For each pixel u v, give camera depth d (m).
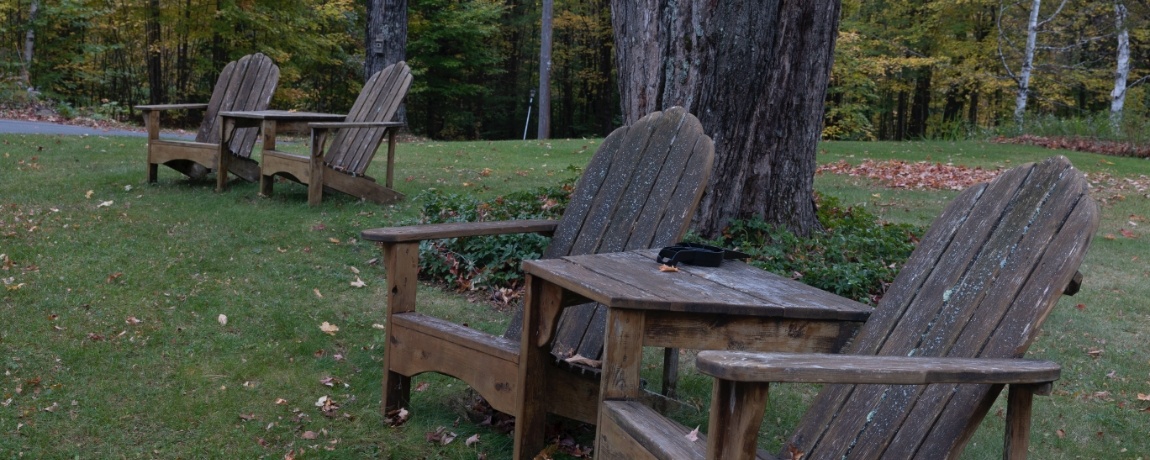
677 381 3.51
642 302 2.14
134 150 9.22
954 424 1.94
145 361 3.60
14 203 6.14
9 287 4.33
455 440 2.98
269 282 4.77
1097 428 3.34
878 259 5.29
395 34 15.01
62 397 3.21
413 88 26.83
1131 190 9.98
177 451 2.86
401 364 3.09
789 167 5.48
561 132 36.47
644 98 5.36
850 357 1.68
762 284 2.50
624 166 3.33
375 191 6.74
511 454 2.88
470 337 2.84
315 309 4.39
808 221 5.63
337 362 3.72
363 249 5.56
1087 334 4.55
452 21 26.08
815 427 2.31
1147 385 3.83
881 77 25.28
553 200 6.08
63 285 4.46
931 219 7.72
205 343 3.83
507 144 12.96
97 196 6.59
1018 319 1.97
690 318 2.24
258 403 3.25
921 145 15.22
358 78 28.12
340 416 3.16
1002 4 21.69
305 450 2.87
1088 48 23.36
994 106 29.81
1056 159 2.15
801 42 5.34
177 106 7.37
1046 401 3.60
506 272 5.08
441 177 8.62
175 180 7.40
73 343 3.72
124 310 4.17
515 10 32.03
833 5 5.41
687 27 5.17
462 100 32.94
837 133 25.33
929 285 2.27
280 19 21.14
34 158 8.04
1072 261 1.93
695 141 3.06
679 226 2.93
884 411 2.13
